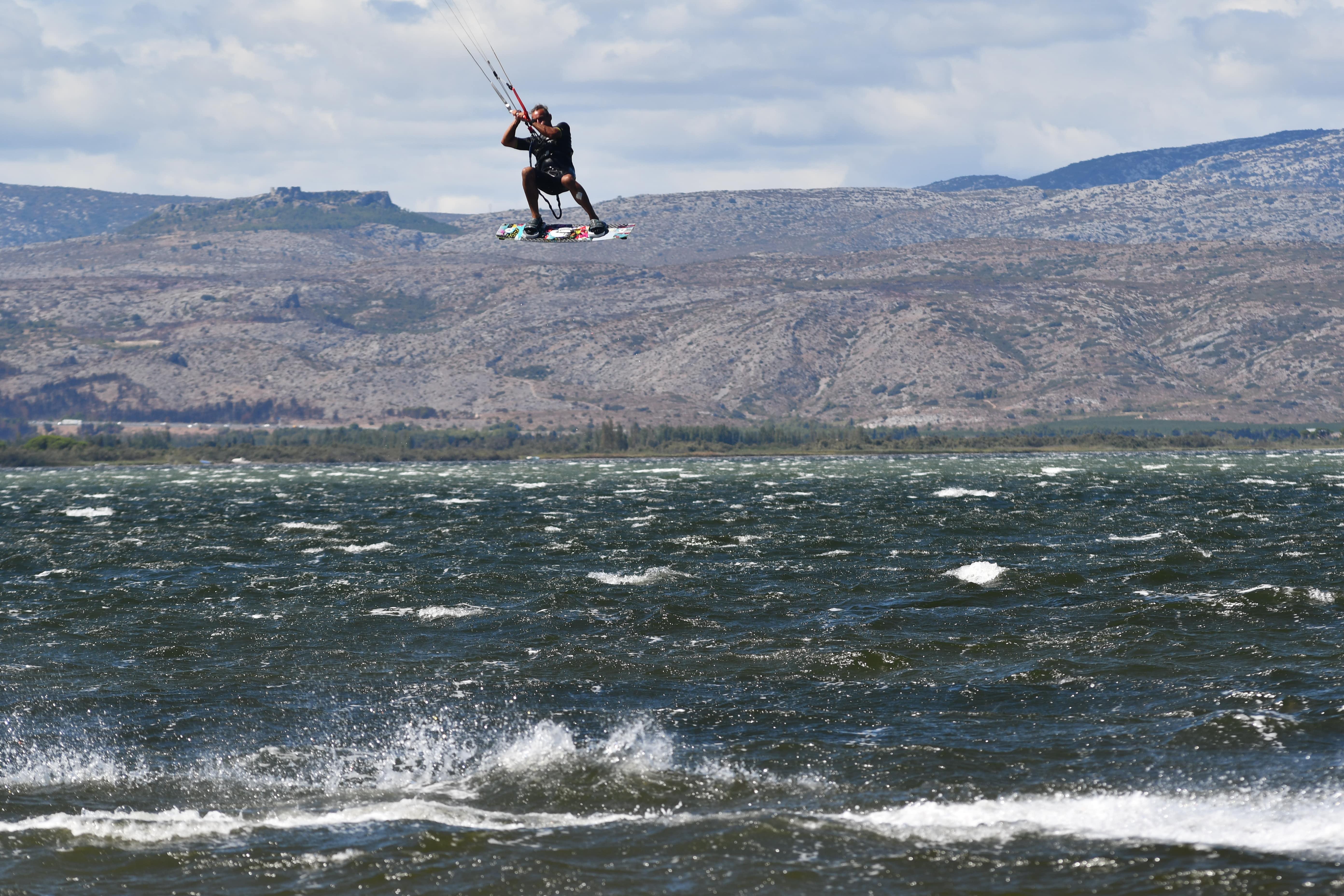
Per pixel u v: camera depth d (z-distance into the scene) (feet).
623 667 392.88
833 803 261.65
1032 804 257.55
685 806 263.08
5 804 272.10
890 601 508.12
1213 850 229.86
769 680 372.38
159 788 281.74
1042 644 411.95
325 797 274.57
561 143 257.96
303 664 409.08
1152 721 315.58
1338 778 267.80
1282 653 388.16
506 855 235.40
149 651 435.12
